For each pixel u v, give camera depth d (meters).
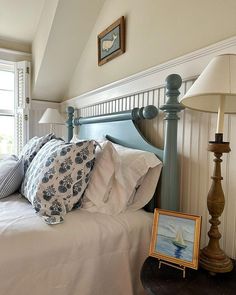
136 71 1.65
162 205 1.22
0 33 2.93
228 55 0.80
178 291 0.74
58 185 1.14
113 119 1.73
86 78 2.47
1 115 3.22
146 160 1.27
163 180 1.23
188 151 1.20
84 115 2.47
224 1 1.05
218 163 0.87
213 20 1.10
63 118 3.10
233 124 0.98
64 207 1.12
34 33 2.97
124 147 1.53
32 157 1.64
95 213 1.14
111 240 1.00
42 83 2.93
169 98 1.18
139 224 1.10
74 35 2.38
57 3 2.10
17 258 0.82
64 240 0.92
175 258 0.87
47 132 3.23
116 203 1.19
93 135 2.09
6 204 1.27
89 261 0.94
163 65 1.32
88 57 2.42
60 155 1.20
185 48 1.25
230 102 0.96
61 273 0.89
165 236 0.92
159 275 0.83
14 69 3.14
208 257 0.86
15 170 1.48
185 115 1.21
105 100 1.98
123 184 1.20
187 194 1.20
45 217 1.04
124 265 1.02
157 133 1.40
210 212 0.89
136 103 1.60
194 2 1.20
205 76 0.81
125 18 1.78
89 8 2.15
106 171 1.22
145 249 1.08
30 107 3.09
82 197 1.20
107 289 0.98
